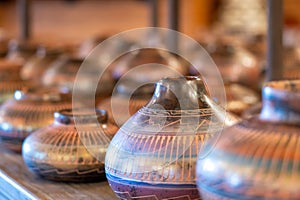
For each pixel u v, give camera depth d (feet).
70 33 18.92
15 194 3.72
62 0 19.22
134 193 2.88
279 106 2.33
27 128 4.35
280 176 2.13
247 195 2.17
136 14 17.97
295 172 2.12
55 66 6.36
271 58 4.23
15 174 3.94
